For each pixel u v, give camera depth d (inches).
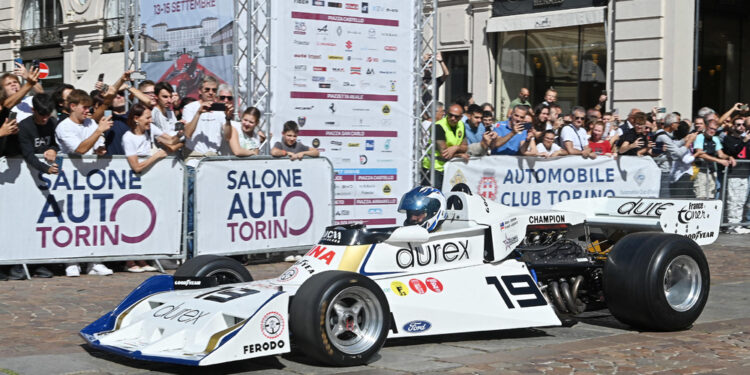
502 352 239.1
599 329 276.7
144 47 463.2
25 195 348.8
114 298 314.5
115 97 385.4
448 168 441.1
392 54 442.9
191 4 435.8
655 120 543.8
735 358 232.2
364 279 221.9
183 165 382.0
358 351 219.3
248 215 393.4
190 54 439.2
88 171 360.8
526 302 259.1
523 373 214.2
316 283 216.4
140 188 372.2
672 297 270.5
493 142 462.6
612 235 306.2
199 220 379.9
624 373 214.8
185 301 227.8
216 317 212.4
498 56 794.2
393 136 446.6
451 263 256.4
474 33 799.1
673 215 285.4
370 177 439.8
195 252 379.2
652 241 264.8
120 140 377.7
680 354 236.4
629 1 689.0
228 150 404.8
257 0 407.5
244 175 391.2
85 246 362.6
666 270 261.6
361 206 438.0
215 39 425.7
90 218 362.6
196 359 197.2
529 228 276.8
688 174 531.2
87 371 213.5
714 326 276.2
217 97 397.7
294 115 414.9
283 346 211.2
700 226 292.7
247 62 406.6
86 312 289.1
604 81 719.1
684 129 536.4
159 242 378.3
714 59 722.8
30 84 337.7
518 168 467.8
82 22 1098.7
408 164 453.4
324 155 424.8
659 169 523.8
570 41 743.1
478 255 262.5
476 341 256.4
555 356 233.0
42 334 255.4
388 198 446.9
